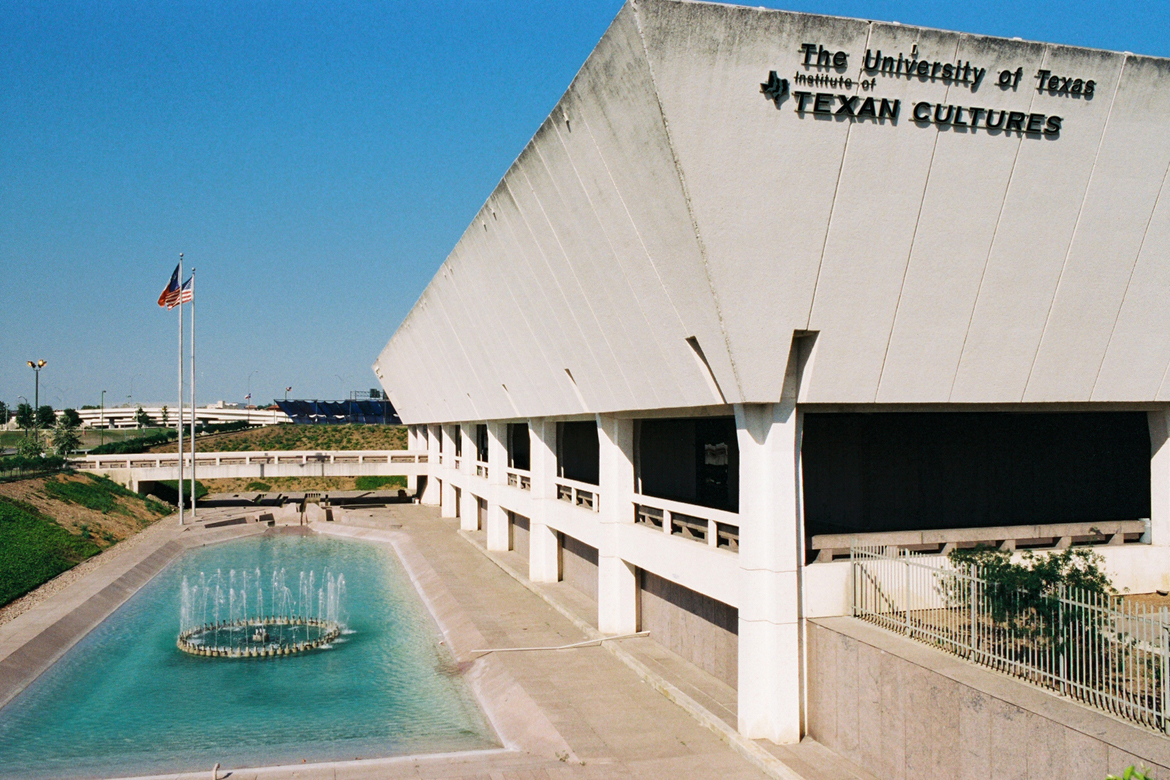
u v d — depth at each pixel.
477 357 34.53
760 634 15.73
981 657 13.23
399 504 63.78
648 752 15.75
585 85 14.64
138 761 17.03
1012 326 16.06
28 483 45.66
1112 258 15.84
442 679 22.91
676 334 16.73
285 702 21.03
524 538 37.94
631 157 14.51
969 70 13.67
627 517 23.61
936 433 23.31
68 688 22.20
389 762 16.50
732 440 26.58
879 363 15.71
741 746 15.52
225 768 16.50
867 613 15.95
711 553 17.64
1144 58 14.20
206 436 96.50
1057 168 14.74
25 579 32.34
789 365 15.60
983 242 15.09
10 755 17.39
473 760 16.44
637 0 11.96
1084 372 17.03
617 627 23.58
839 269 14.68
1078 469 24.56
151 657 25.42
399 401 68.38
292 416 117.56
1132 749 9.78
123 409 155.00
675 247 14.81
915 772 13.13
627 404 21.19
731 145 13.31
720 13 12.37
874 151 13.88
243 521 55.00
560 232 19.27
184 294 53.56
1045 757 10.88
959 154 14.24
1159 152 15.02
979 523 23.31
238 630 28.70
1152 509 19.02
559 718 17.61
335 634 27.98
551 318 23.14
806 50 12.98
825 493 24.03
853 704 14.63
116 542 43.97
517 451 54.56
